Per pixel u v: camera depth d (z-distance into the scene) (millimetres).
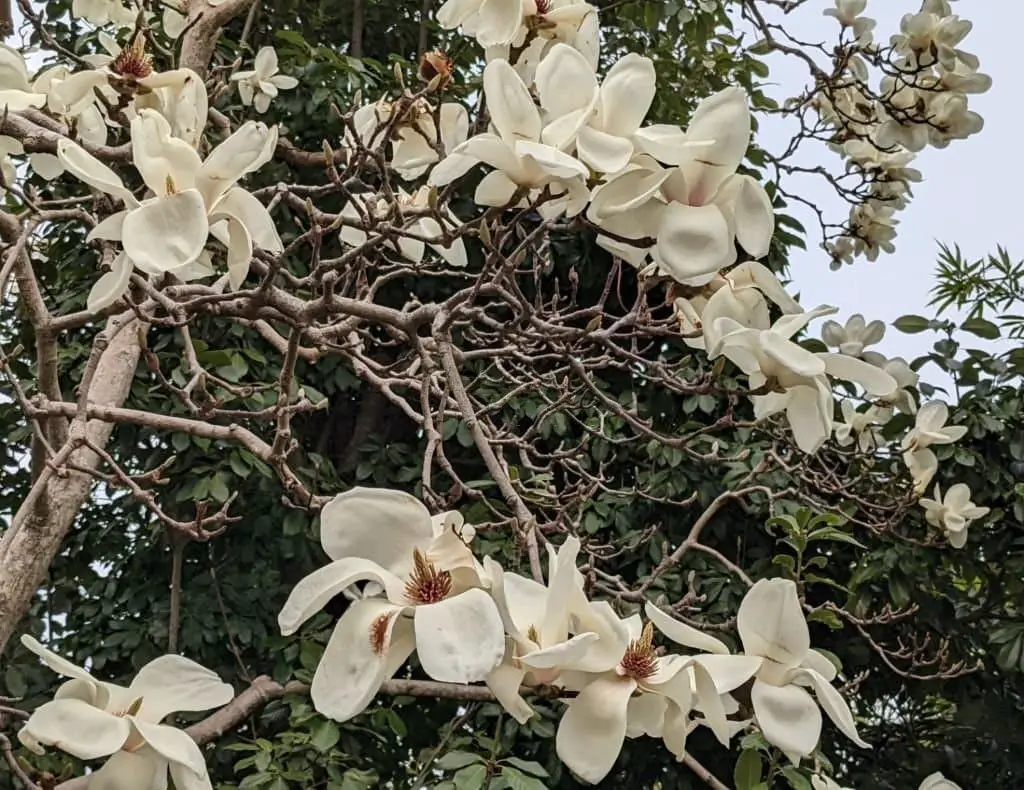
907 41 3252
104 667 4609
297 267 4945
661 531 4559
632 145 1431
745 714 1545
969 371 4465
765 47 3547
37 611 4688
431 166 2580
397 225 2143
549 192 1491
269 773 3371
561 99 1470
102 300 1481
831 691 1336
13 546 2492
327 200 5094
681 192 1447
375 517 1312
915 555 4266
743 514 4676
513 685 1185
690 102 5352
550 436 4941
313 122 4977
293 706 3566
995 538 4445
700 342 1923
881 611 4547
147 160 1494
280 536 4629
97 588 4664
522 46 1902
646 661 1276
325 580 1228
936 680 4668
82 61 2543
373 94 5172
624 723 1199
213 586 4371
